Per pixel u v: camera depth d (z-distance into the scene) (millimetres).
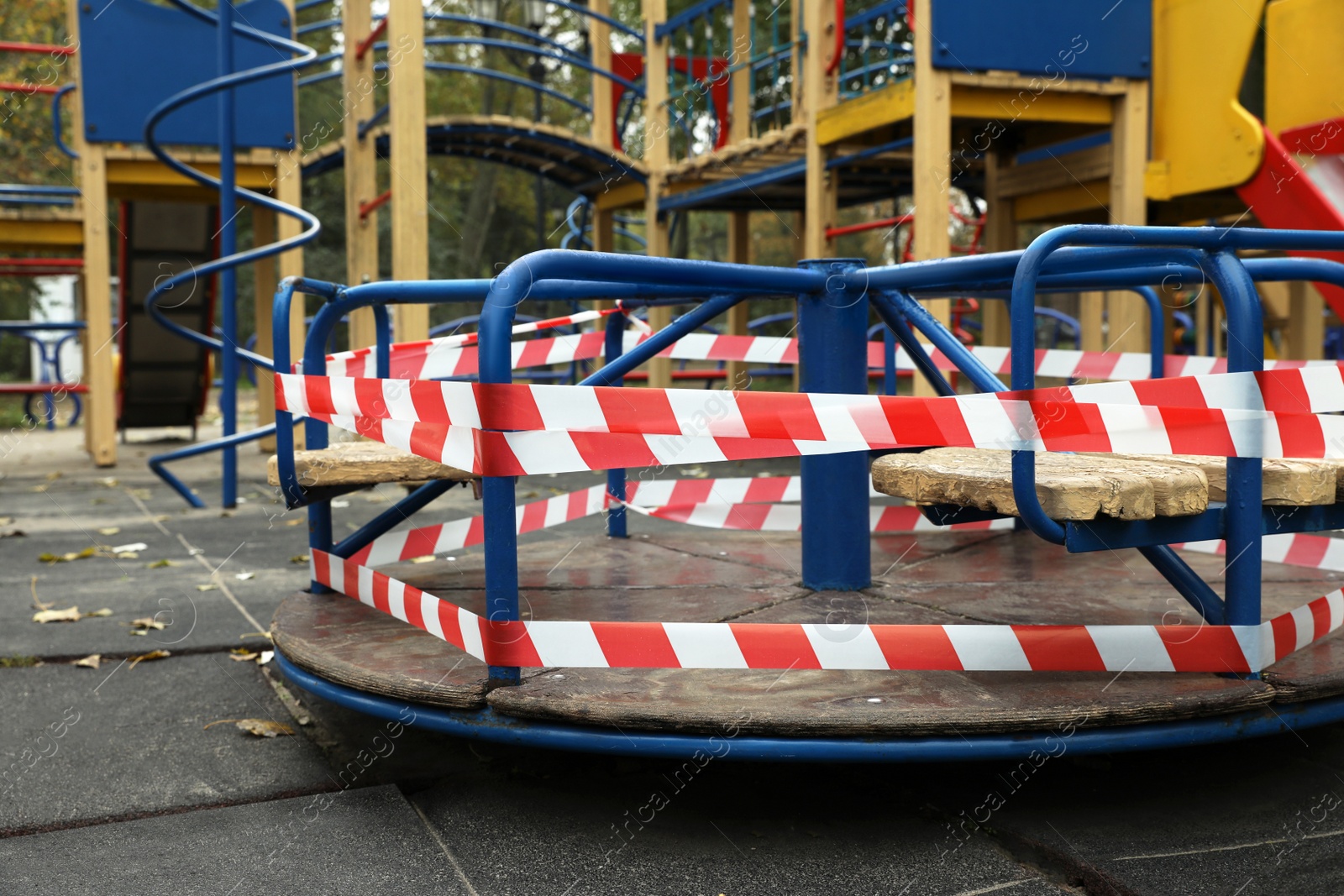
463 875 1701
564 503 3486
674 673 1974
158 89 7605
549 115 24000
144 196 8398
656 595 2566
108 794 2062
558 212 25406
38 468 8180
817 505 2590
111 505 6199
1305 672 1911
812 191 6379
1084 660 1891
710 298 2590
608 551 3252
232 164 5816
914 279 2229
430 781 2121
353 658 2143
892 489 2119
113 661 3010
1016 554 3072
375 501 6160
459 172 24281
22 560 4531
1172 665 1902
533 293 2662
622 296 2689
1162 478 1857
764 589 2613
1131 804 1935
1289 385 1906
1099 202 6336
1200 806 1921
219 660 3018
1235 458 1905
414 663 2096
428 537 3117
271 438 9477
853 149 6594
